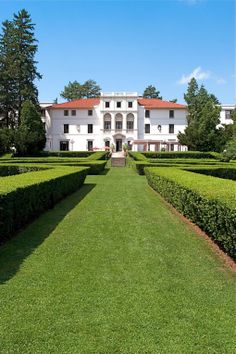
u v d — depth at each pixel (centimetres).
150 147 7038
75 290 520
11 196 775
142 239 809
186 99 7300
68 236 825
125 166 3959
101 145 7038
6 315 446
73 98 9500
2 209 718
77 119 7075
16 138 5047
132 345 385
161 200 1405
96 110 7056
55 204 1259
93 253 698
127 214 1103
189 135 5506
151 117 7062
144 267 622
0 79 5772
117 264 636
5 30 5931
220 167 2058
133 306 471
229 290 529
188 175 1278
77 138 7081
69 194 1529
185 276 583
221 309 466
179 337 400
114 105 7000
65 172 1521
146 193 1625
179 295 507
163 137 7056
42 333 407
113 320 435
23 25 5850
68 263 637
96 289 524
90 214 1095
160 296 503
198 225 916
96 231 877
